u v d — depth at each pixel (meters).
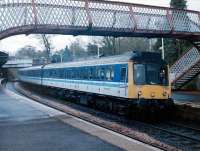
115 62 19.33
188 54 29.33
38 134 13.67
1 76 81.94
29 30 18.31
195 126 16.70
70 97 29.00
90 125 15.44
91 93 23.47
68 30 18.97
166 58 48.81
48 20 18.19
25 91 41.03
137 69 17.77
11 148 11.51
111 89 19.89
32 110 21.19
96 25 19.14
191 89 32.16
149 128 15.95
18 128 15.09
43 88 40.12
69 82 28.27
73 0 18.81
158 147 11.46
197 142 13.03
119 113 19.53
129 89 17.69
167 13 21.34
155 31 20.78
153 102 17.75
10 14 17.61
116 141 12.13
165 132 15.02
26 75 52.38
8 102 26.72
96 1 19.31
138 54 17.94
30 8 17.97
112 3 19.70
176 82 30.09
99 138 12.66
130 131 14.38
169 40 48.59
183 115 18.27
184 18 22.05
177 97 25.22
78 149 11.14
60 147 11.48
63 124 15.79
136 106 17.55
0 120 17.31
